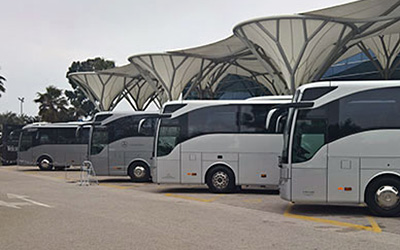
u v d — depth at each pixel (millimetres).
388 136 11188
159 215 11039
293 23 29672
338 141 11375
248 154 16609
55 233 8617
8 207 12562
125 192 17375
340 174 11312
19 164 32969
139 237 8203
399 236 8586
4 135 40406
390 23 31469
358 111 11398
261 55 36656
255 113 16750
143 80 64188
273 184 16391
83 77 59250
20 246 7469
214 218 10625
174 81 46219
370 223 10203
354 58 46719
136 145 22484
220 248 7312
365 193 11242
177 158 17016
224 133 16828
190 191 17953
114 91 60750
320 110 11570
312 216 11289
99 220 10211
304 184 11484
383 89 11406
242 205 13445
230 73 58094
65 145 32531
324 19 29500
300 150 11562
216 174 16750
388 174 11180
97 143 22672
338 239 8180
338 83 11672
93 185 20969
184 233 8617
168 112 17328
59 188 19047
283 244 7672
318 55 32344
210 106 17062
